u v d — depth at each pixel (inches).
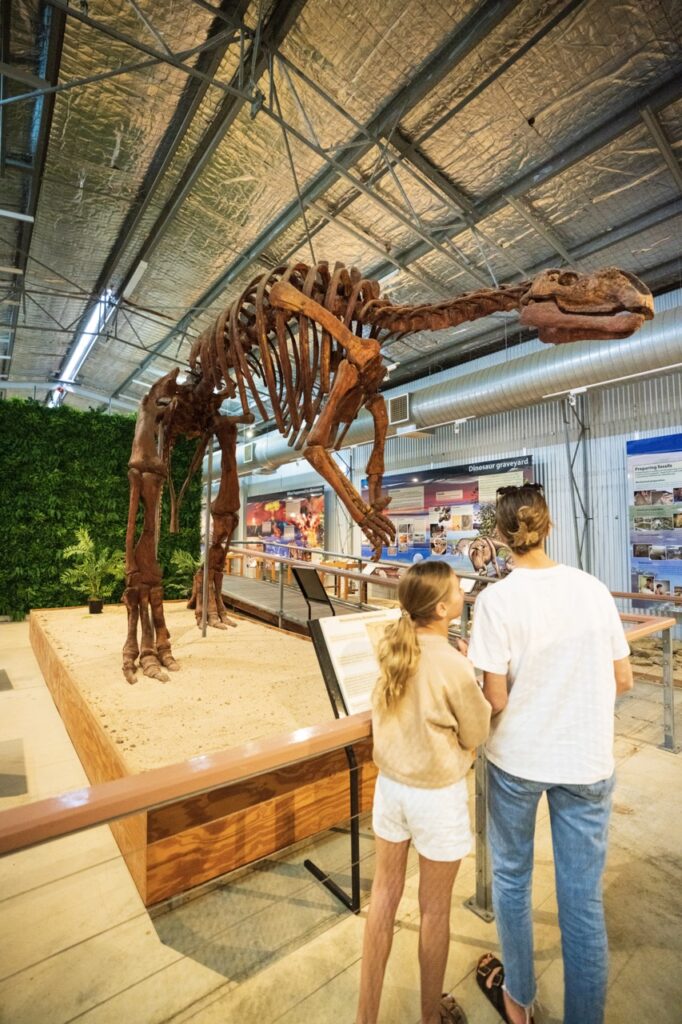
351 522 494.6
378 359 130.2
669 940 68.9
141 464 148.0
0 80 184.5
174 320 361.7
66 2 156.5
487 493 367.9
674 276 271.3
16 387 518.0
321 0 157.2
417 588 51.4
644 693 175.3
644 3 149.0
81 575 268.7
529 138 199.2
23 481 300.7
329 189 237.9
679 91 168.6
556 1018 57.6
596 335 98.3
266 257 292.5
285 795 83.4
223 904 74.2
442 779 49.3
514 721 49.8
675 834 93.2
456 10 156.2
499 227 248.8
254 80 176.4
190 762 45.4
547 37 161.9
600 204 228.8
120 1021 57.7
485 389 293.1
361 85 182.2
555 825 50.2
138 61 180.4
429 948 50.0
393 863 51.8
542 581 50.4
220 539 205.9
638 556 288.8
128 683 132.0
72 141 215.6
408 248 272.8
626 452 296.4
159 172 220.7
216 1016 58.5
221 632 195.3
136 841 76.4
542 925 71.7
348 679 79.4
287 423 146.9
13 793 106.5
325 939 69.4
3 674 199.9
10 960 65.3
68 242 286.5
